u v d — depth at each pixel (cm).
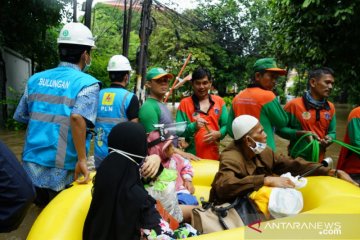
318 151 322
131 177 201
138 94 1252
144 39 1271
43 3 1150
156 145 304
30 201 177
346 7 602
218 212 265
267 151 303
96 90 272
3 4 1105
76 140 262
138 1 1420
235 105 383
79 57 282
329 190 275
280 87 2403
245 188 264
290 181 267
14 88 1260
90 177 286
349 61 700
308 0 613
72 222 243
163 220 210
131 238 193
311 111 368
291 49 736
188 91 2089
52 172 273
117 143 205
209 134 405
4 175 169
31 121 279
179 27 2191
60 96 270
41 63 1342
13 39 1202
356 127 340
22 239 380
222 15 2342
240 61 2356
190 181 359
